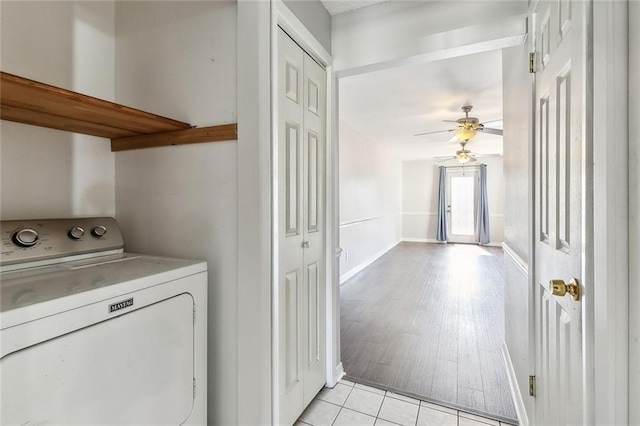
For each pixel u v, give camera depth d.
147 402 0.91
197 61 1.27
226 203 1.21
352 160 5.03
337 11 1.85
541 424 1.28
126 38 1.43
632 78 0.64
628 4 0.65
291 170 1.57
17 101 0.89
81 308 0.75
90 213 1.37
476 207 8.30
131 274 0.94
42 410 0.67
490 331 2.76
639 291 0.62
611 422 0.67
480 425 1.60
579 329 0.85
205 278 1.14
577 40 0.86
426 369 2.14
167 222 1.33
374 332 2.76
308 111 1.73
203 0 1.26
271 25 1.26
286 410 1.51
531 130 1.40
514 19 1.49
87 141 1.36
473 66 2.68
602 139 0.70
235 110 1.19
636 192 0.63
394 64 1.82
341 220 4.57
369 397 1.84
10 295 0.72
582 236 0.82
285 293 1.51
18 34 1.14
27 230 1.03
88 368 0.76
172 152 1.32
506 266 2.22
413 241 8.89
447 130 5.01
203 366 1.12
